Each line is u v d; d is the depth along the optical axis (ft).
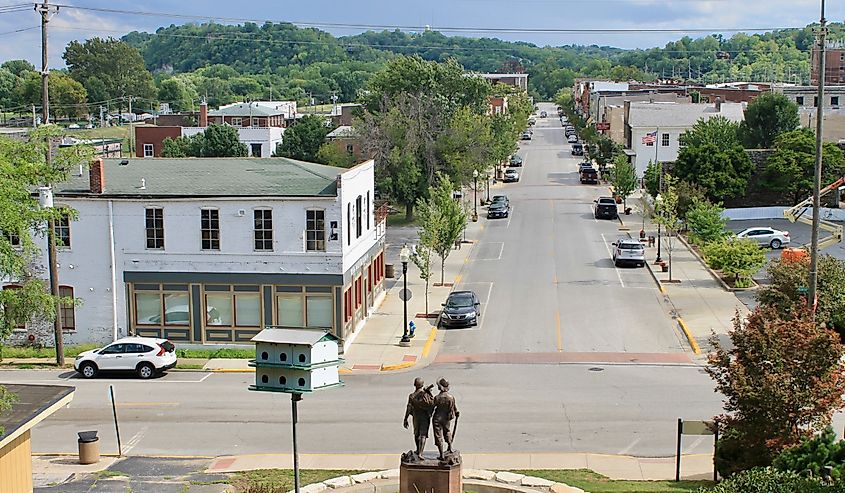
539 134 570.05
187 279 122.11
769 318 66.23
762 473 53.88
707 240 186.50
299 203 118.62
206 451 82.33
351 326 124.77
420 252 141.59
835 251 181.98
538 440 82.79
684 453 78.43
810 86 400.26
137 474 75.00
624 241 177.88
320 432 87.35
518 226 228.84
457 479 60.44
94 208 122.21
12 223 71.82
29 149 86.22
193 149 291.99
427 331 129.08
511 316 137.80
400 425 89.04
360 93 286.46
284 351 55.47
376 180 227.81
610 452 79.10
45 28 112.37
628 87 548.72
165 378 110.01
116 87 599.16
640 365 110.22
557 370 108.78
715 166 234.79
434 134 235.61
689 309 139.03
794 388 61.52
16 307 78.38
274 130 319.06
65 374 112.16
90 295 123.95
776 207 237.86
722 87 488.85
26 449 66.69
